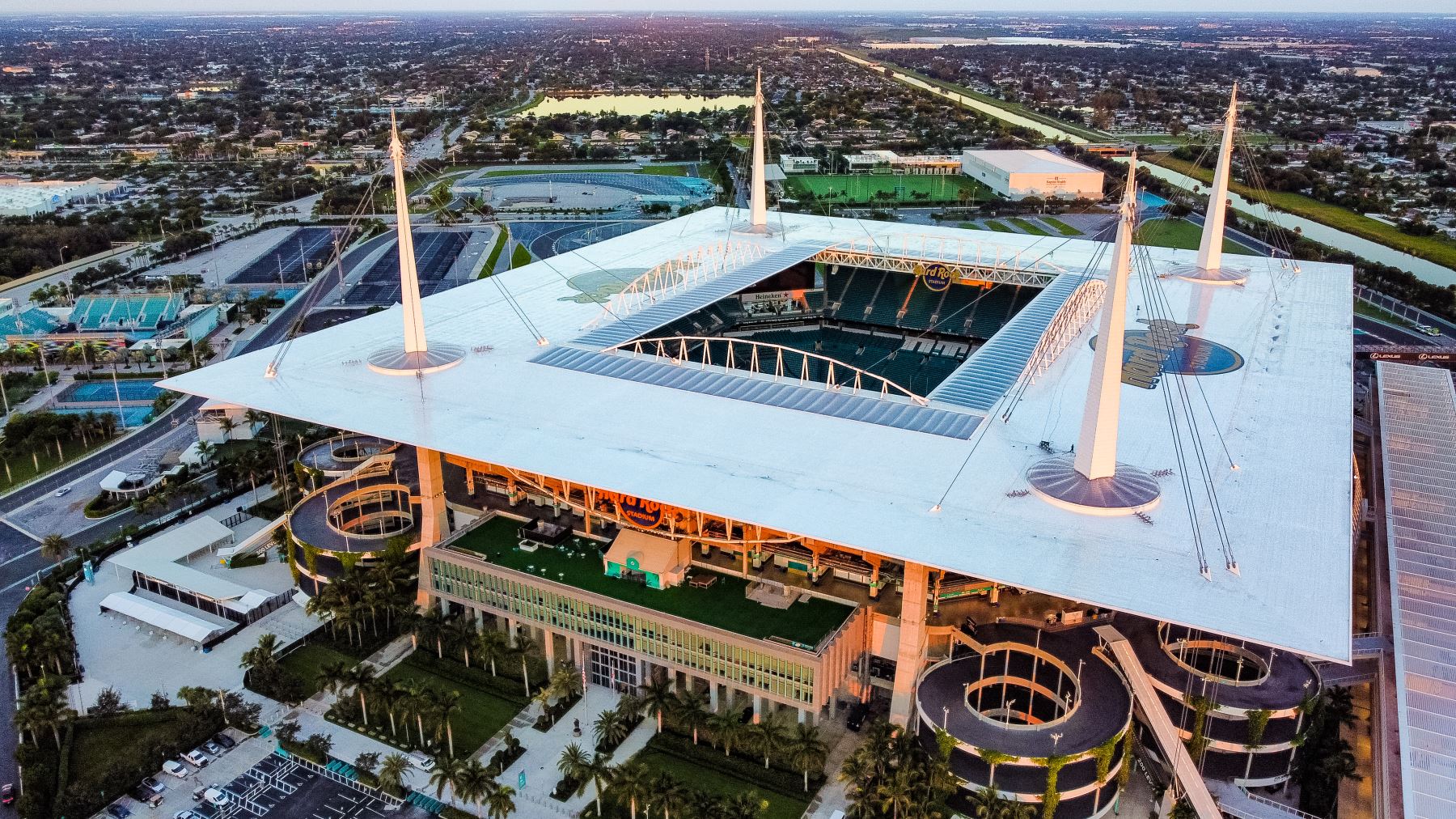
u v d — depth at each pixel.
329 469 172.00
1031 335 174.88
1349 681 123.12
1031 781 105.00
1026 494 116.31
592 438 132.62
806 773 112.19
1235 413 141.50
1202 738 110.00
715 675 121.19
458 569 136.12
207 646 138.88
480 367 159.62
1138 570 100.06
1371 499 167.62
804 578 130.75
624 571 131.38
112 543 164.75
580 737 121.19
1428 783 97.75
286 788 113.31
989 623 124.62
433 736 121.19
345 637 140.25
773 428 136.00
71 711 119.88
